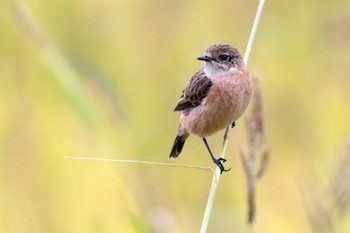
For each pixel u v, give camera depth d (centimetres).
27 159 1162
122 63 1306
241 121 1213
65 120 1208
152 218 889
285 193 1174
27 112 1205
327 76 1330
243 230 1115
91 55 1295
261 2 848
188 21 1352
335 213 592
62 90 977
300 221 1137
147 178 972
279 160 1231
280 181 1191
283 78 1327
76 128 1185
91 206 1134
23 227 1116
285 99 1304
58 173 1162
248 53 831
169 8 1350
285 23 1352
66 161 1167
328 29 1340
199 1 1364
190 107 994
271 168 1218
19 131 1182
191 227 1126
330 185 595
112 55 1309
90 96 1023
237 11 1364
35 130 1188
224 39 1347
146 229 885
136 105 1256
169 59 1311
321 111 1291
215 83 956
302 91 1312
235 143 1207
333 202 592
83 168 1159
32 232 1116
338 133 1254
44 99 1225
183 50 1323
